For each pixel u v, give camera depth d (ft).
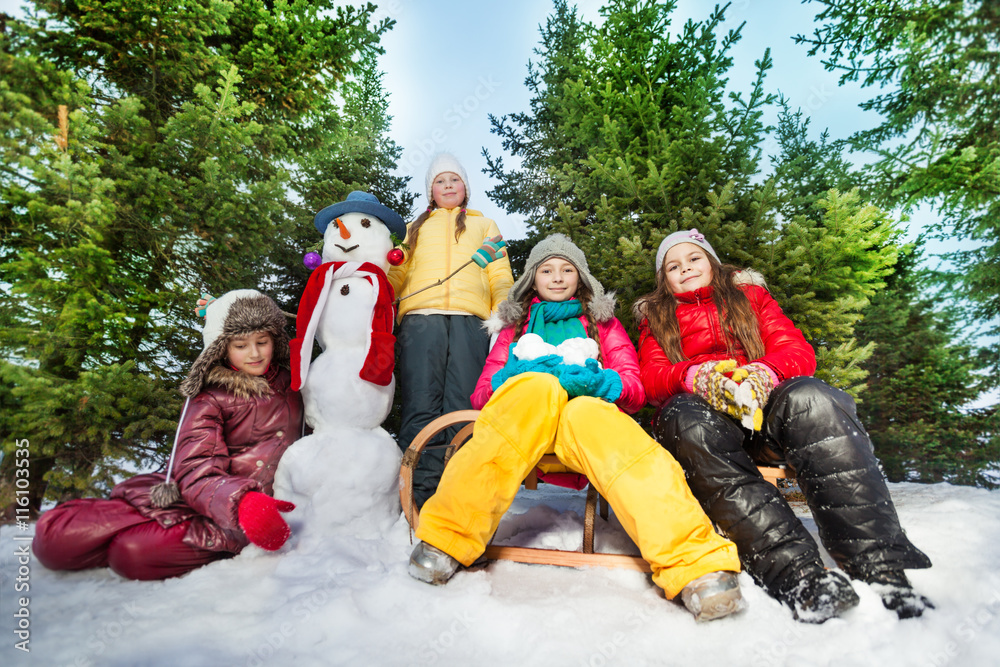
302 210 13.70
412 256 10.09
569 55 19.02
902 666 3.76
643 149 13.44
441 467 8.98
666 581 4.76
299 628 4.40
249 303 7.30
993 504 7.55
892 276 17.76
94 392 9.00
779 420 5.51
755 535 4.96
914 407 16.78
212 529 6.13
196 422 6.64
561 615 4.55
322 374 7.72
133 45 11.59
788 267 11.03
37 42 10.69
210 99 11.11
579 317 7.90
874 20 13.56
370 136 17.25
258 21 14.02
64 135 9.37
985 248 14.32
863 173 14.34
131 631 4.41
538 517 7.91
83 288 9.70
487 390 7.11
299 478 7.04
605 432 5.39
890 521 4.92
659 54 14.58
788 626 4.39
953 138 13.50
